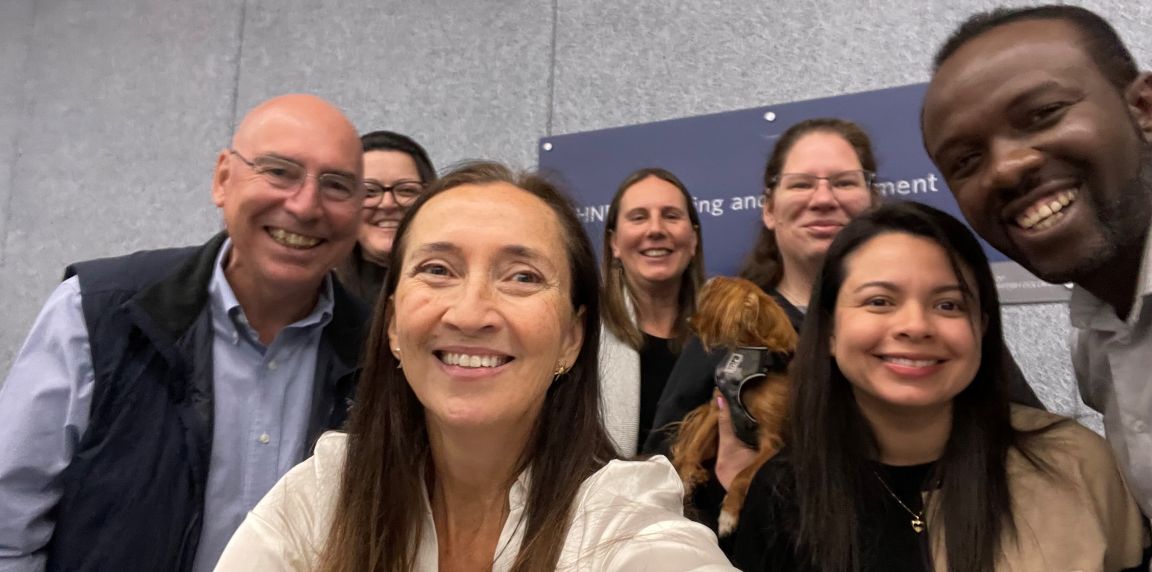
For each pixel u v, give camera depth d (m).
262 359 1.57
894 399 1.22
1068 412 2.02
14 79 3.84
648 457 1.06
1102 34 1.16
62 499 1.40
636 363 2.00
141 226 3.49
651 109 2.63
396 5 3.13
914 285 1.24
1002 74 1.15
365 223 2.20
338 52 3.22
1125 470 1.28
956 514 1.22
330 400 1.58
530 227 0.94
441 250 0.92
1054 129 1.12
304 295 1.59
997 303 1.30
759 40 2.51
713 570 0.78
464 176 1.02
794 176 1.90
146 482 1.39
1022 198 1.15
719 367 1.59
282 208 1.48
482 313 0.89
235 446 1.52
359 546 0.98
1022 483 1.23
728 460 1.55
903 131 2.22
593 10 2.78
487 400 0.90
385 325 1.04
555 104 2.80
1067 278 1.20
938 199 2.14
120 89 3.62
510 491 0.98
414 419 1.04
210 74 3.45
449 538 1.02
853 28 2.38
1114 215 1.13
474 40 2.98
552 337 0.93
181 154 3.46
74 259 3.60
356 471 1.03
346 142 1.57
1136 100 1.15
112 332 1.43
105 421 1.40
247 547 0.96
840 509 1.26
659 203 2.14
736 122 2.46
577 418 1.01
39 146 3.74
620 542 0.85
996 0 2.23
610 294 2.08
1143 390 1.24
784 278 1.97
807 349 1.37
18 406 1.41
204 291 1.53
